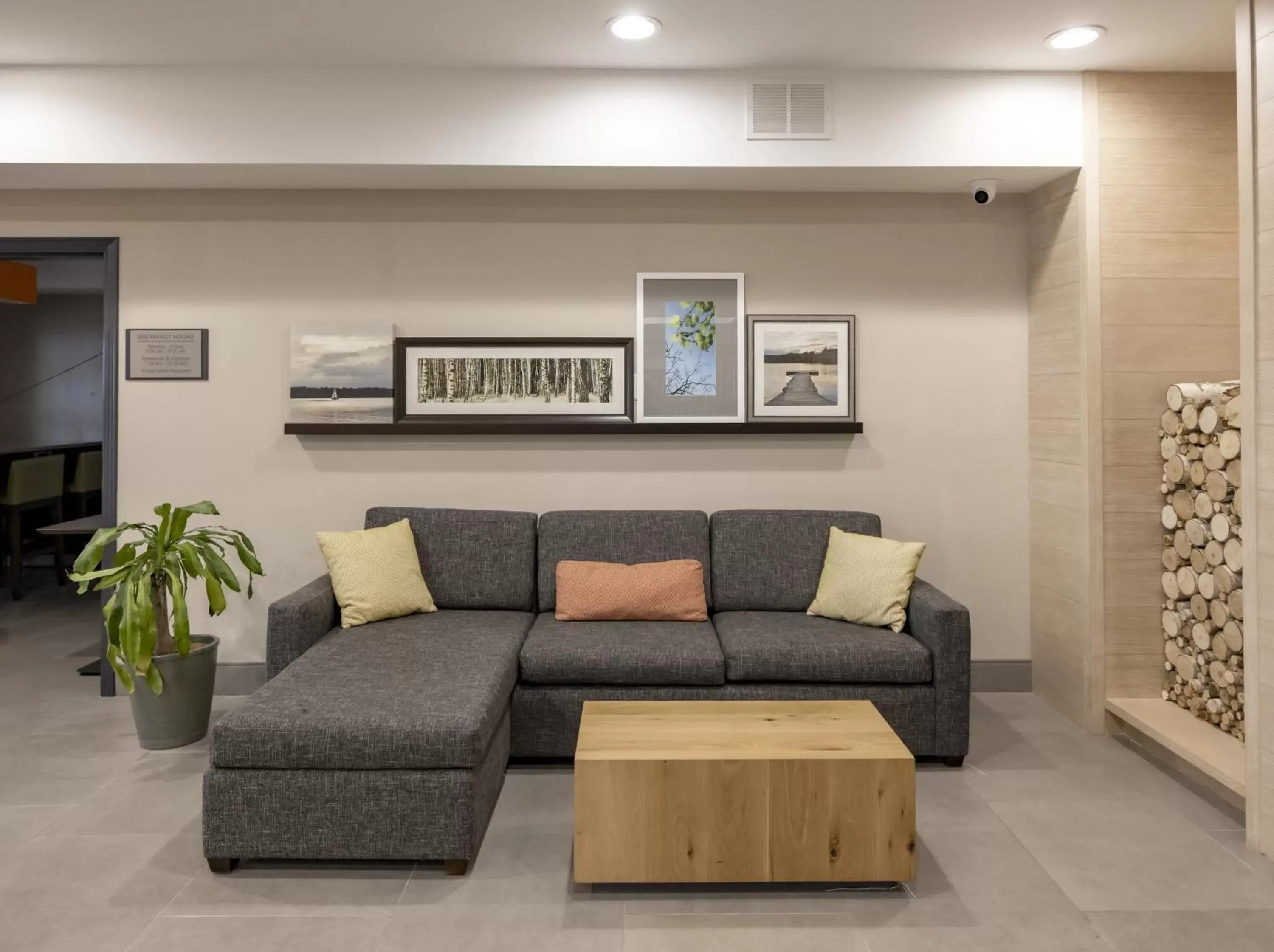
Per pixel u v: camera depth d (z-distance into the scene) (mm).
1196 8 2902
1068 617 3623
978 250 3936
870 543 3484
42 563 6969
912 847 2291
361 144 3367
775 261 3932
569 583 3514
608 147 3396
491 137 3385
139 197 3850
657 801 2275
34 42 3125
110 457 3906
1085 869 2430
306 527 3930
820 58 3305
